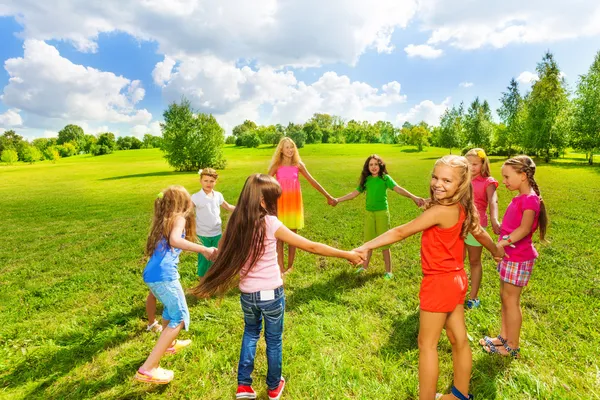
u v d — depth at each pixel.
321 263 5.70
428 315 2.25
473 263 3.98
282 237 2.44
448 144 62.25
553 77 38.38
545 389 2.54
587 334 3.26
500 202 11.81
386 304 4.10
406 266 5.47
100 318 4.02
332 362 3.00
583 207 10.30
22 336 3.64
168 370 2.83
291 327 3.63
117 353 3.24
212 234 4.66
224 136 42.69
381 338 3.37
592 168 26.58
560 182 17.34
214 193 4.78
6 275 6.00
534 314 3.75
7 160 82.25
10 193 22.88
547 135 37.16
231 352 3.19
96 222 11.39
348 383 2.71
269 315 2.47
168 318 2.82
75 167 52.53
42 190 24.02
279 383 2.58
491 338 3.22
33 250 7.91
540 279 4.71
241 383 2.52
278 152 5.33
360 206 11.91
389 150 75.81
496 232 3.64
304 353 3.16
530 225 2.77
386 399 2.55
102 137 109.06
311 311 3.98
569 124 35.56
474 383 2.68
